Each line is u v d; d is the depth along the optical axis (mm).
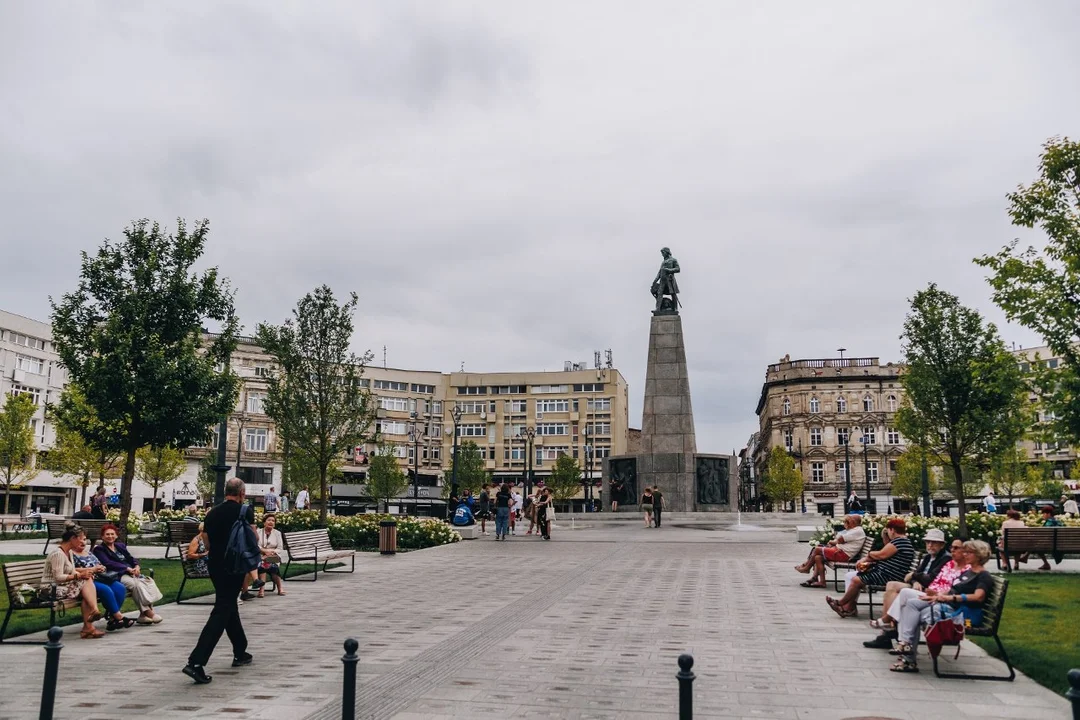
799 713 6359
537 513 26969
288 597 13320
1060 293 14312
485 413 92750
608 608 11945
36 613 11445
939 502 76688
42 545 23953
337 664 8148
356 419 25844
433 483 90875
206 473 66562
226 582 7672
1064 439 13969
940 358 23594
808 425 83000
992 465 24234
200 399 20281
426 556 20672
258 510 31266
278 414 25594
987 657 8461
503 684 7289
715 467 36469
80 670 7902
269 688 7160
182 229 20984
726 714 6332
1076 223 15312
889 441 80938
